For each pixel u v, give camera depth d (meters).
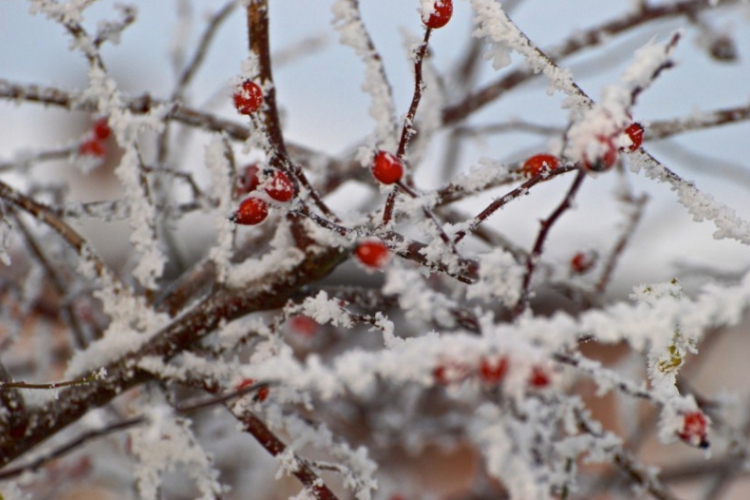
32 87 1.07
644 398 0.88
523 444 0.85
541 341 0.86
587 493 1.44
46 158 1.21
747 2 1.21
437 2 0.95
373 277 1.39
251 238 1.09
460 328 0.90
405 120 0.96
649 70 0.86
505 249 1.20
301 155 1.20
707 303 0.85
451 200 1.04
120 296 1.03
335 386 0.85
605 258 1.23
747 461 1.20
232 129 1.13
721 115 1.13
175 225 1.12
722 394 1.20
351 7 1.06
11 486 1.00
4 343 1.23
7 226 1.02
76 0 1.04
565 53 1.37
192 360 1.01
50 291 1.40
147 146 1.37
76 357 1.02
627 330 0.85
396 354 0.85
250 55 0.98
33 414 1.01
